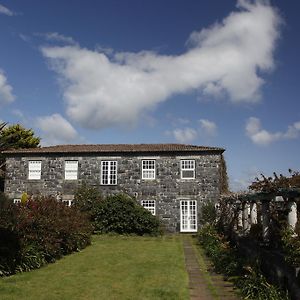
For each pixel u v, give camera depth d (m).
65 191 27.14
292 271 7.16
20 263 11.52
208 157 26.53
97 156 27.25
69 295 8.72
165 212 26.36
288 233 7.45
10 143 36.50
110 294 8.80
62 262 13.29
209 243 16.36
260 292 8.01
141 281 10.24
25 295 8.66
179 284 9.86
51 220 13.91
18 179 27.80
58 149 28.05
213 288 9.38
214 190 26.14
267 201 9.70
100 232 24.09
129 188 26.73
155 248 17.55
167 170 26.72
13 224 11.85
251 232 10.92
